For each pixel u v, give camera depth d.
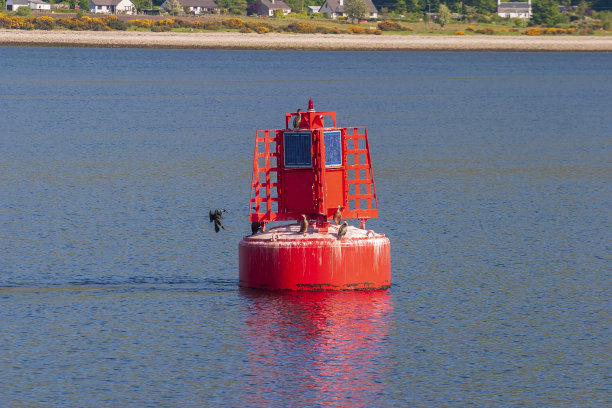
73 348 67.25
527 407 58.00
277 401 58.34
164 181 148.75
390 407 57.66
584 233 109.44
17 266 90.25
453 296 81.19
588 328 72.62
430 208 126.00
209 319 73.75
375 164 173.75
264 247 81.06
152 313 75.38
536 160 182.62
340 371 63.28
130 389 60.09
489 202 131.38
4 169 160.12
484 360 65.69
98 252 96.81
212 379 61.75
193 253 97.00
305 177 82.12
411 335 70.50
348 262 80.88
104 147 198.25
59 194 133.75
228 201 131.25
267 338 69.44
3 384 60.69
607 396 59.78
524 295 81.69
